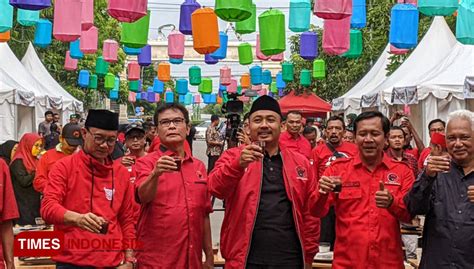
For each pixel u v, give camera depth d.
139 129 7.75
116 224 4.76
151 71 35.00
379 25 21.30
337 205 4.84
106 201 4.73
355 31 10.39
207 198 5.08
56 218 4.48
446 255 4.28
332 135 8.19
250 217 4.70
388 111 15.62
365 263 4.66
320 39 25.17
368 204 4.75
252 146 4.51
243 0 7.36
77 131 6.88
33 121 18.88
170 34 12.20
